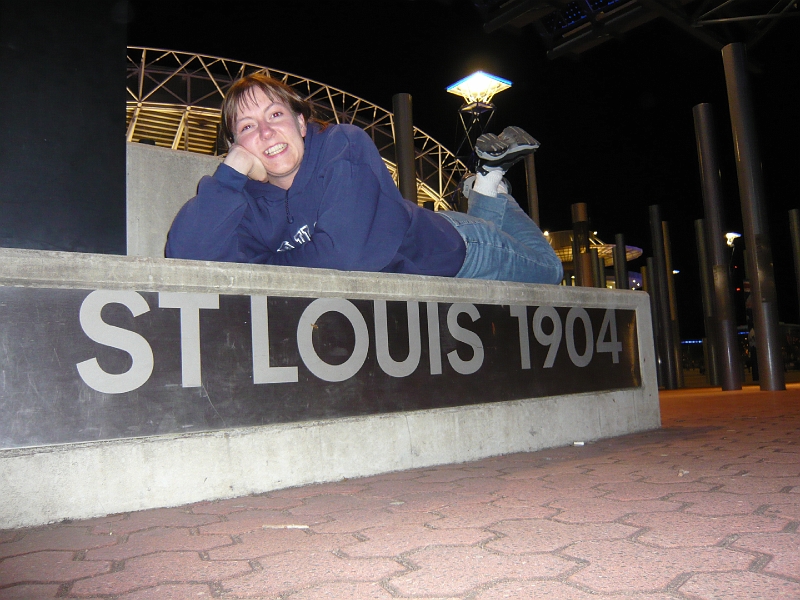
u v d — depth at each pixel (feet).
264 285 8.89
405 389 10.16
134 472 7.66
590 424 12.86
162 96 97.55
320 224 9.54
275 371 8.86
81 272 7.56
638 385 14.38
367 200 9.53
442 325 10.83
